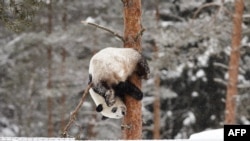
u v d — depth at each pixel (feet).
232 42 66.13
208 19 73.26
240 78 88.33
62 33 87.25
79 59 96.02
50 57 92.27
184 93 94.84
